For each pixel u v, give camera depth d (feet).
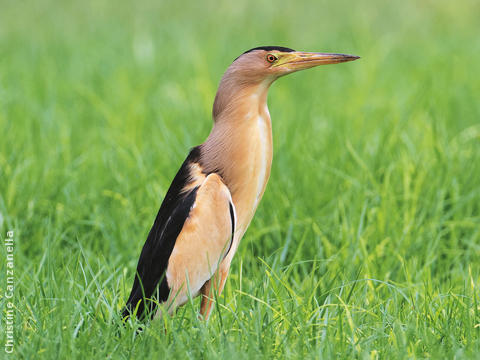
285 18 90.33
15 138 50.11
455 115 57.36
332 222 39.65
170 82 66.95
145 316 28.30
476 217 40.04
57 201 42.14
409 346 26.99
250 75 29.01
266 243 37.96
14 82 65.98
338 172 42.39
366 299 30.89
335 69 71.41
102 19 90.99
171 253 28.22
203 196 28.09
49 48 78.79
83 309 28.66
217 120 29.40
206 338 26.37
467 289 31.09
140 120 55.36
